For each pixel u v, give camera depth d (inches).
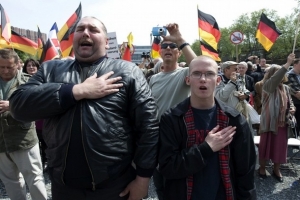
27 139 113.3
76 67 74.9
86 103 67.7
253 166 77.9
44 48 206.8
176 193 76.8
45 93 66.8
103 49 76.3
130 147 73.2
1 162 115.0
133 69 75.0
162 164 75.8
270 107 159.6
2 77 116.6
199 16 229.8
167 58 110.5
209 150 71.8
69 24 229.1
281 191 151.1
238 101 148.3
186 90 106.3
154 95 111.2
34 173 115.6
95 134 66.3
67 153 67.9
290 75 208.2
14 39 241.4
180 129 77.1
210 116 77.2
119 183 72.6
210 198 73.8
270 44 235.0
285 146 161.2
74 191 71.1
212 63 76.1
